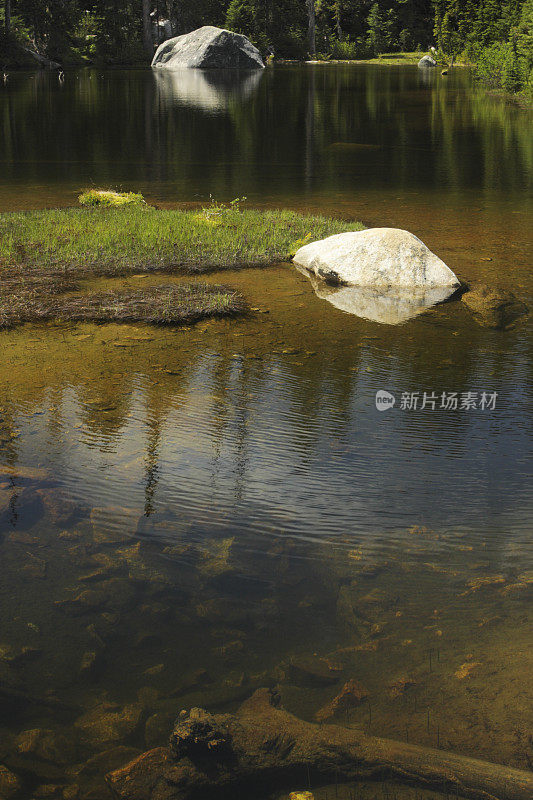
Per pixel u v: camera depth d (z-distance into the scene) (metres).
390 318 8.12
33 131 25.08
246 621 3.52
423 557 3.97
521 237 11.80
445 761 2.68
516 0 58.16
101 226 11.77
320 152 21.48
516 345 7.38
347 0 81.88
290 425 5.57
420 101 36.25
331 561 3.95
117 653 3.32
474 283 9.36
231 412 5.78
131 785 2.65
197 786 2.65
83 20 69.31
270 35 76.00
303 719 2.93
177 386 6.24
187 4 73.25
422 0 86.44
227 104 34.03
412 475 4.84
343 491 4.64
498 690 3.02
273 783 2.66
